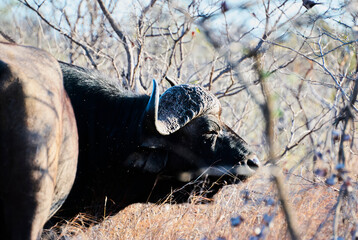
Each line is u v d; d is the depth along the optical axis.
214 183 17.45
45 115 12.21
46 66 13.25
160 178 17.19
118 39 25.38
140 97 16.77
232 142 17.28
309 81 21.64
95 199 16.81
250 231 14.75
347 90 20.38
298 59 23.73
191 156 16.80
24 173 11.90
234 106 28.70
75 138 14.20
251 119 28.52
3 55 12.58
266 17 19.53
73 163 14.13
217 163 17.08
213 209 17.64
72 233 16.80
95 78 16.95
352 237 13.28
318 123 23.42
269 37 19.91
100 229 17.20
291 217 11.50
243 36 11.09
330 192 17.58
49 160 12.25
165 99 16.62
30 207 12.06
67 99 14.20
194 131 16.61
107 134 16.41
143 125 15.98
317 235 14.22
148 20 26.53
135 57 27.64
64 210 16.61
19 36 29.98
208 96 16.72
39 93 12.30
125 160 16.39
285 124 26.19
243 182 17.70
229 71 24.03
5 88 11.94
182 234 16.67
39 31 30.14
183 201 18.05
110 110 16.59
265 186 18.78
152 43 28.97
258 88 23.33
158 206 18.42
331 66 23.52
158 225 17.08
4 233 12.22
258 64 10.20
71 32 26.66
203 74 27.58
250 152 17.42
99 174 16.58
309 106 27.50
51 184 12.37
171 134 16.56
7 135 11.84
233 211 17.53
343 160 13.68
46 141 12.14
